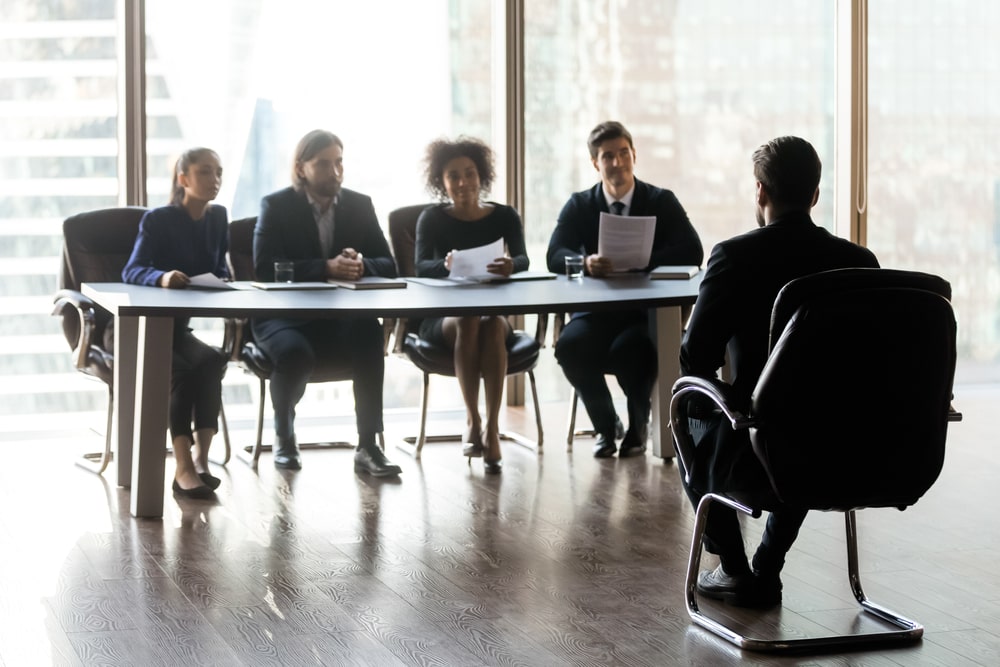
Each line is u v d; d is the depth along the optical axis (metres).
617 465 4.72
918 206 6.44
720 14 6.12
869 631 2.89
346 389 5.69
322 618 2.97
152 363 3.88
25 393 5.31
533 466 4.72
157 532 3.75
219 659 2.69
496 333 4.59
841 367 2.52
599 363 4.85
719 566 3.18
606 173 5.00
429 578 3.29
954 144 6.45
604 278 4.60
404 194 5.70
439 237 4.91
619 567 3.39
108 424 4.55
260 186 5.50
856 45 6.23
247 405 5.58
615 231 4.70
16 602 3.08
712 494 2.86
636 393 4.83
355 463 4.65
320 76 5.52
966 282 6.53
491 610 3.03
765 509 2.75
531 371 5.00
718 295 2.79
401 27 5.62
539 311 3.77
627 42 6.01
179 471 4.25
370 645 2.78
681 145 6.14
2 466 4.72
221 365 4.34
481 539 3.68
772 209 2.88
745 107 6.20
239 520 3.90
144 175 5.29
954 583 3.27
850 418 2.55
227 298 3.88
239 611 3.02
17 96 5.18
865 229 6.38
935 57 6.38
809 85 6.27
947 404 2.63
